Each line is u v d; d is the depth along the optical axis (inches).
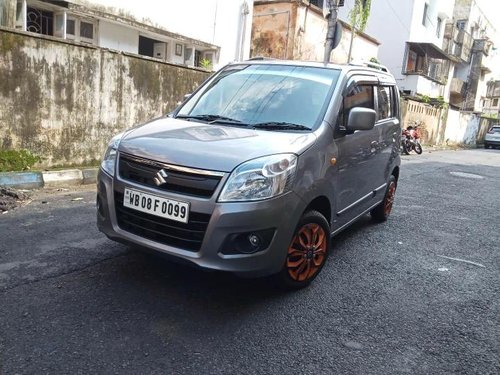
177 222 120.3
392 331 126.1
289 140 135.0
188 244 121.0
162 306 127.8
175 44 420.8
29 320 115.1
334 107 154.8
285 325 124.0
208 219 117.0
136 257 159.5
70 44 264.4
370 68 203.5
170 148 125.5
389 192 236.2
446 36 1195.3
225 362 105.0
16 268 144.6
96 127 289.7
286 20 556.7
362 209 195.2
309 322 126.9
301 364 106.9
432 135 912.9
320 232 148.7
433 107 884.6
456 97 1387.8
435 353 116.6
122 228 132.5
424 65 1058.7
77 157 283.3
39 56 251.8
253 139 132.6
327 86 162.7
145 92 314.7
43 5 306.8
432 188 363.9
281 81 168.2
